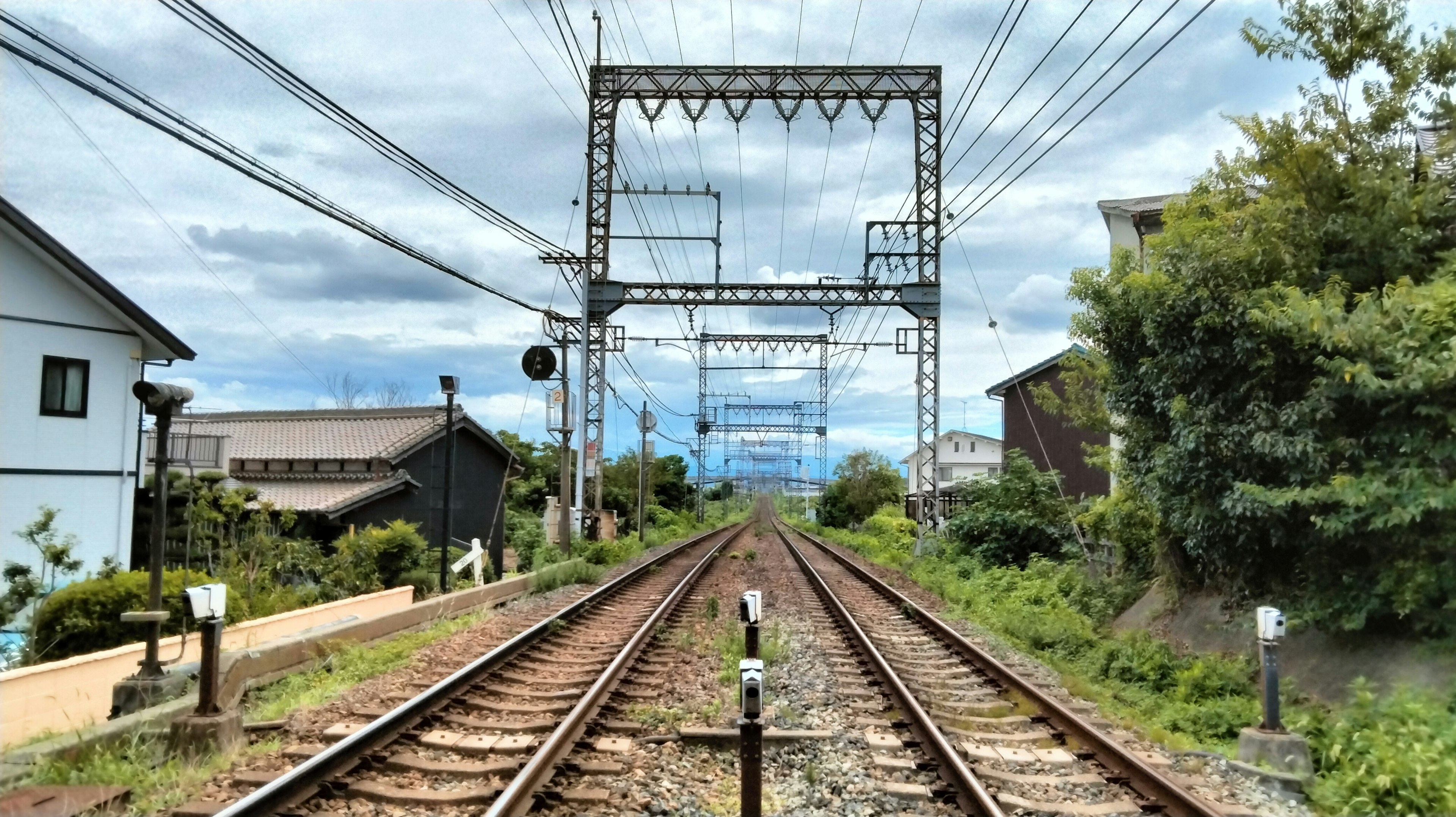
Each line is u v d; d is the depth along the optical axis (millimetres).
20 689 7105
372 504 22250
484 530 27875
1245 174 11047
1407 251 9344
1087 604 14820
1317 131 10094
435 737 6445
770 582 20266
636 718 7336
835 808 5410
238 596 12086
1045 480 22406
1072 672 9992
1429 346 7938
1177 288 10648
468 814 5086
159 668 7320
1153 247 11539
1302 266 9961
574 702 7809
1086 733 6883
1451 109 9484
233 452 25547
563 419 23516
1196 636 11398
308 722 6855
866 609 15266
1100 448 15227
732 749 6598
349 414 27547
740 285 24531
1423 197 9438
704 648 10883
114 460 17281
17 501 15648
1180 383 10969
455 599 13383
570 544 23453
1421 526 8227
